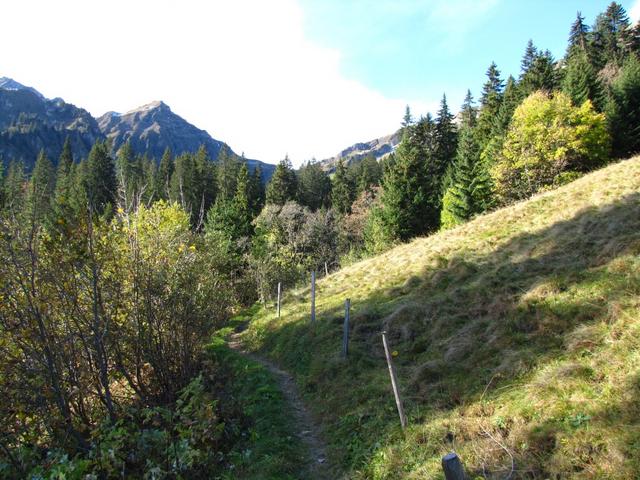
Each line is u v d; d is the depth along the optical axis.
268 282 32.12
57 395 7.70
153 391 10.82
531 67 53.91
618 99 42.75
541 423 5.55
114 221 10.18
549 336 7.72
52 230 7.82
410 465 6.09
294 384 11.81
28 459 7.12
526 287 10.11
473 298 11.07
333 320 14.12
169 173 76.94
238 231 46.47
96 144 62.16
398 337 11.29
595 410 5.29
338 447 7.70
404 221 39.62
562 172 33.53
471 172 40.44
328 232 49.16
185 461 6.93
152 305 10.41
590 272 9.09
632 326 6.58
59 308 8.35
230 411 9.81
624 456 4.46
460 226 19.52
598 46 65.38
